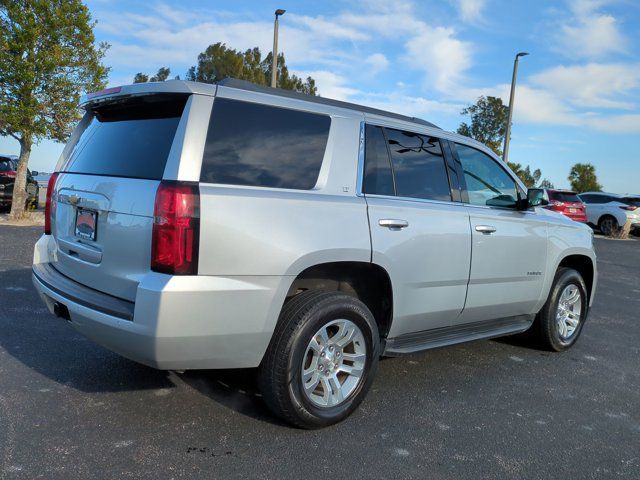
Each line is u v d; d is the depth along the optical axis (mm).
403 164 3934
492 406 3945
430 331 4191
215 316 2871
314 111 3473
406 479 2879
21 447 2932
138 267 2932
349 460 3025
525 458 3199
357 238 3402
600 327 6695
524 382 4504
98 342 3145
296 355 3146
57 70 13484
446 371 4652
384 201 3672
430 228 3896
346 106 3850
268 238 3016
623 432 3648
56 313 3447
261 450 3064
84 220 3352
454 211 4145
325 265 3402
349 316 3391
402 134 3988
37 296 6082
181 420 3359
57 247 3721
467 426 3576
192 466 2855
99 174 3305
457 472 2986
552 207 18234
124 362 4270
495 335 4684
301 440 3211
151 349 2809
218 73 25484
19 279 6828
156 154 3029
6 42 12656
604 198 22109
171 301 2750
